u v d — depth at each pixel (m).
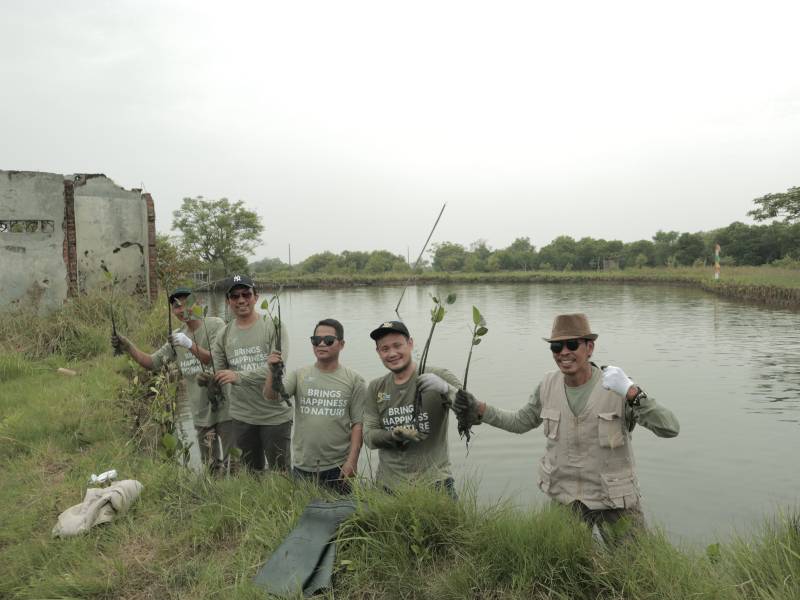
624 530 3.13
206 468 4.73
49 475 5.07
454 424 8.88
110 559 3.47
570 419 3.51
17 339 10.69
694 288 45.88
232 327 5.24
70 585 3.19
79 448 5.86
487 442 7.92
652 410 3.16
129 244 14.99
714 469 6.82
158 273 18.52
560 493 3.56
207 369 5.35
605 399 3.42
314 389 4.38
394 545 3.17
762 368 12.91
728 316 24.25
